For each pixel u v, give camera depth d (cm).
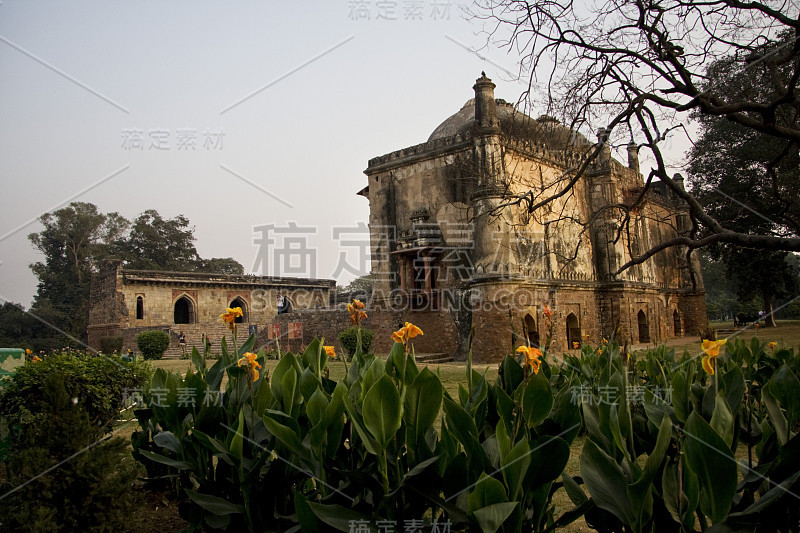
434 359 1888
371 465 302
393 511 270
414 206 2117
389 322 2144
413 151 2127
